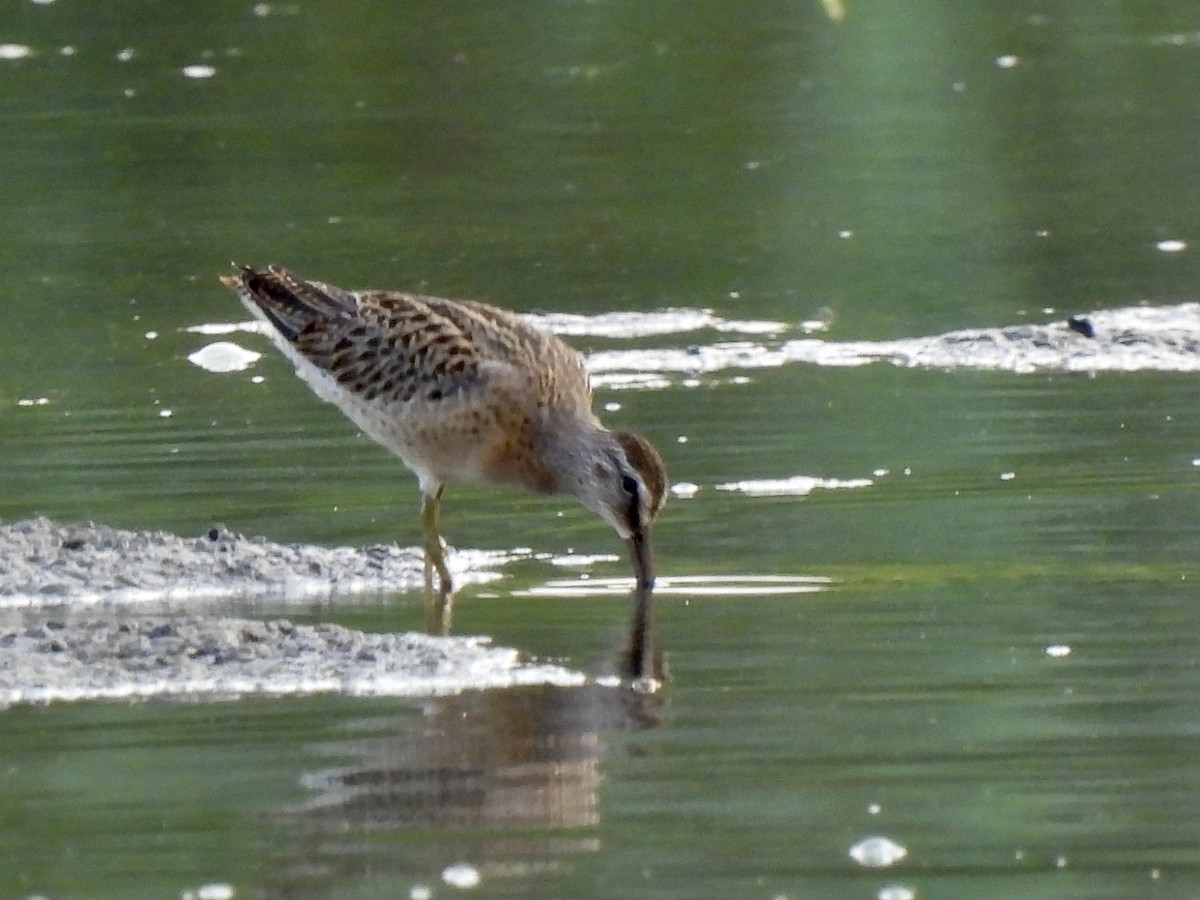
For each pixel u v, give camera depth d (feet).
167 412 53.42
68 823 28.89
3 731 32.37
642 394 54.34
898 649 35.63
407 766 30.73
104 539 42.37
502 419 43.06
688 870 27.17
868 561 40.73
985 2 104.53
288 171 81.10
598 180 79.20
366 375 44.06
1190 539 41.42
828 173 79.30
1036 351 57.26
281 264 68.64
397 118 87.10
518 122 87.15
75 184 79.10
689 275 67.00
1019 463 47.16
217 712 33.17
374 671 34.91
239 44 98.02
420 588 40.37
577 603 38.96
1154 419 50.42
